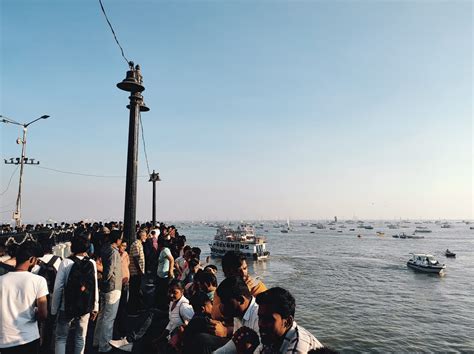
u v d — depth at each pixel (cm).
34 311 398
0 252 603
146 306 831
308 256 8400
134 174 805
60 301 488
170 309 479
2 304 380
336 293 4381
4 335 374
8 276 394
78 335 498
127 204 803
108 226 1345
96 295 502
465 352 2536
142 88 815
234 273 386
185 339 345
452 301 4103
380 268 6556
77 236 517
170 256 708
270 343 245
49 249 584
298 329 246
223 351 293
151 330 510
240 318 317
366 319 3306
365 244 12300
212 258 8044
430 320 3322
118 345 605
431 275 5881
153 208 2255
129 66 813
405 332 2956
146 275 948
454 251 9881
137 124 820
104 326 587
